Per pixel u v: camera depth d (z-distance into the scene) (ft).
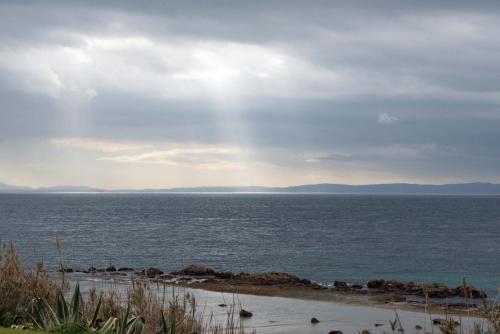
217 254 152.15
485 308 33.71
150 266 126.11
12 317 36.70
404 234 222.89
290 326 56.34
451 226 275.59
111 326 34.50
